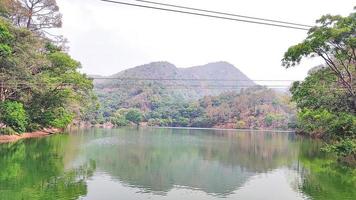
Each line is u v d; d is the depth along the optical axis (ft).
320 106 122.62
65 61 172.96
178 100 564.30
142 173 77.97
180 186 66.08
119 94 545.85
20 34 139.54
